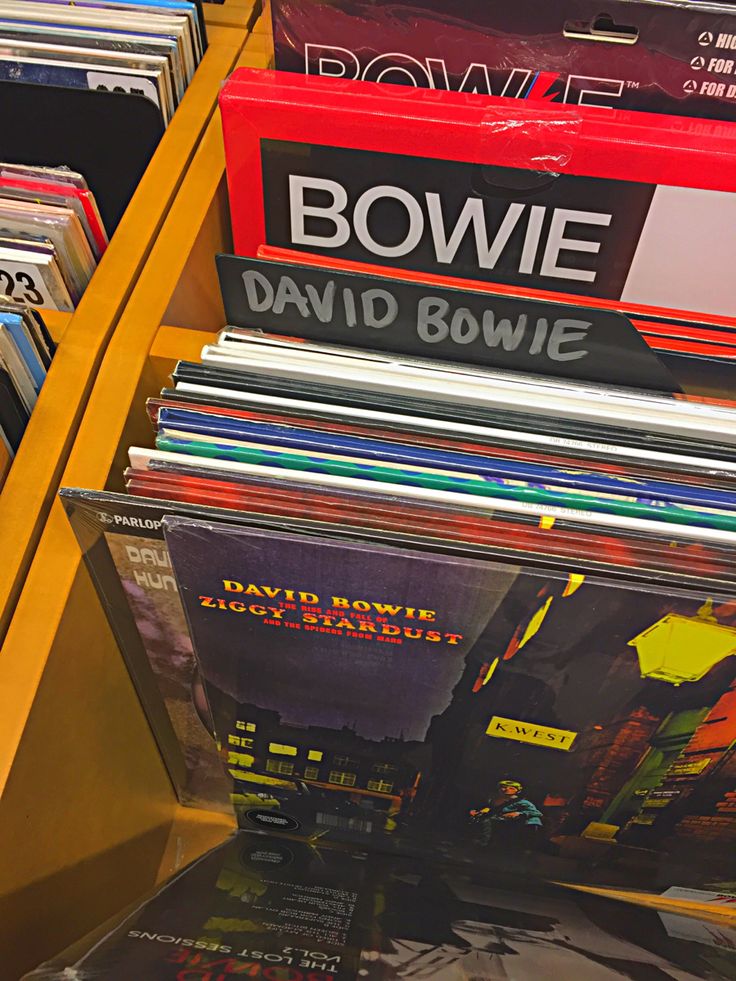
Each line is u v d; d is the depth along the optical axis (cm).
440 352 64
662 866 78
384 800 76
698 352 67
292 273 59
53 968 49
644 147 59
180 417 55
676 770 62
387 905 71
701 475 54
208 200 72
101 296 66
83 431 60
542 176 62
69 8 78
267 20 67
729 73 62
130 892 83
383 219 68
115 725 70
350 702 62
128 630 63
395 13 63
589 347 60
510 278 71
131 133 78
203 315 76
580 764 64
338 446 54
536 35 63
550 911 76
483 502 52
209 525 48
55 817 61
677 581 48
